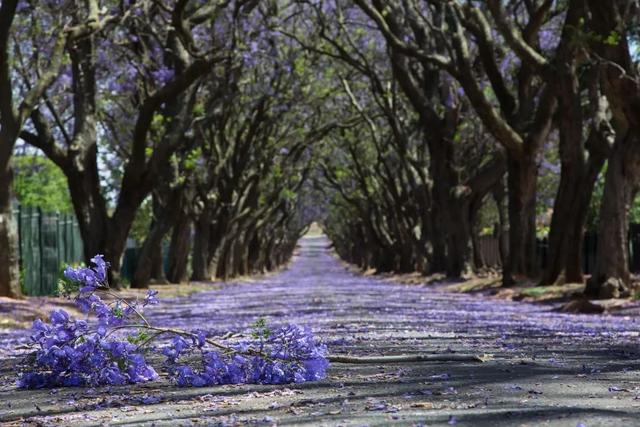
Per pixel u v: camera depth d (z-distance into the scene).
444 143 39.00
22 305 18.30
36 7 24.91
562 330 13.73
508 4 30.66
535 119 28.67
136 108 36.50
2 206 20.25
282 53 42.97
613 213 21.47
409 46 29.08
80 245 34.16
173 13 24.80
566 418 4.96
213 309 22.61
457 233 40.12
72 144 28.28
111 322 7.51
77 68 28.20
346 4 41.72
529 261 30.34
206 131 46.09
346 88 48.66
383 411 5.51
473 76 28.02
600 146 24.23
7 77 19.70
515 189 29.70
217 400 6.34
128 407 6.16
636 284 22.06
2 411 6.28
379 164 58.66
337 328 14.39
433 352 9.93
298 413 5.56
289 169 56.69
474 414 5.21
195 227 49.47
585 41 20.67
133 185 28.52
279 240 95.56
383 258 75.62
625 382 6.96
